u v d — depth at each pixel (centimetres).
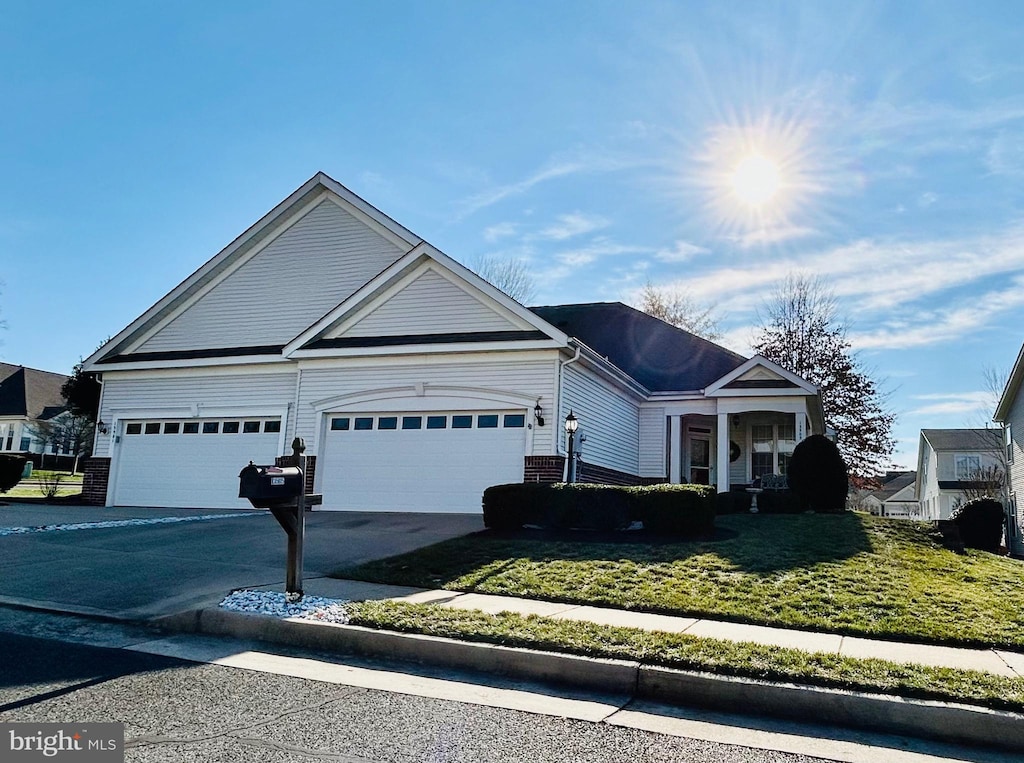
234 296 1989
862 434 3422
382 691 540
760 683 532
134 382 1958
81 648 635
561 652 600
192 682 545
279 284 1961
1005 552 1448
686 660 569
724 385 1947
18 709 471
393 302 1712
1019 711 486
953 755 458
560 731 468
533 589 849
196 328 2002
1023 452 2620
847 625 706
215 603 761
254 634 697
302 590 787
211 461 1844
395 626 666
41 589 849
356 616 695
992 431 4038
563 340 1530
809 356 3525
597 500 1215
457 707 509
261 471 741
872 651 628
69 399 4041
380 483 1642
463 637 638
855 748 461
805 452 1659
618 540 1134
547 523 1243
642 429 2111
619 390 1944
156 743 421
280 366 1812
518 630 646
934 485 4441
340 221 1942
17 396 4984
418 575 922
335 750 420
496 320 1627
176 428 1900
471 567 962
